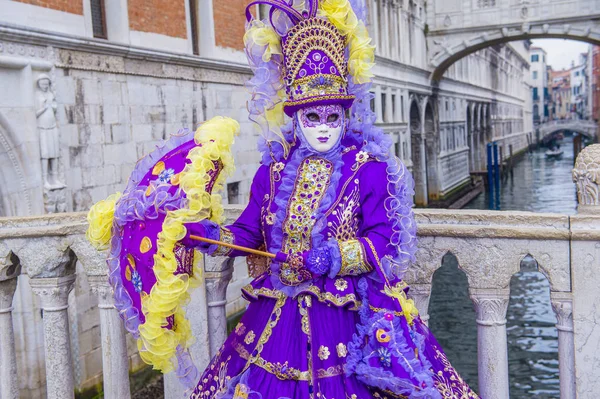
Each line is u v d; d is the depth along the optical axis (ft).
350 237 7.91
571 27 94.53
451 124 129.59
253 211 8.58
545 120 398.83
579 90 425.28
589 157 8.76
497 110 193.67
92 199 31.37
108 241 8.21
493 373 9.26
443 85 121.29
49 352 10.66
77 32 30.42
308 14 7.97
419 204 106.73
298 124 8.13
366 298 7.89
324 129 7.97
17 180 27.50
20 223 10.51
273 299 8.11
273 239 8.11
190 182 7.38
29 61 27.22
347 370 7.63
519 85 263.90
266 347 7.88
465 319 46.68
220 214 8.15
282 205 8.07
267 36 8.32
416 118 106.32
